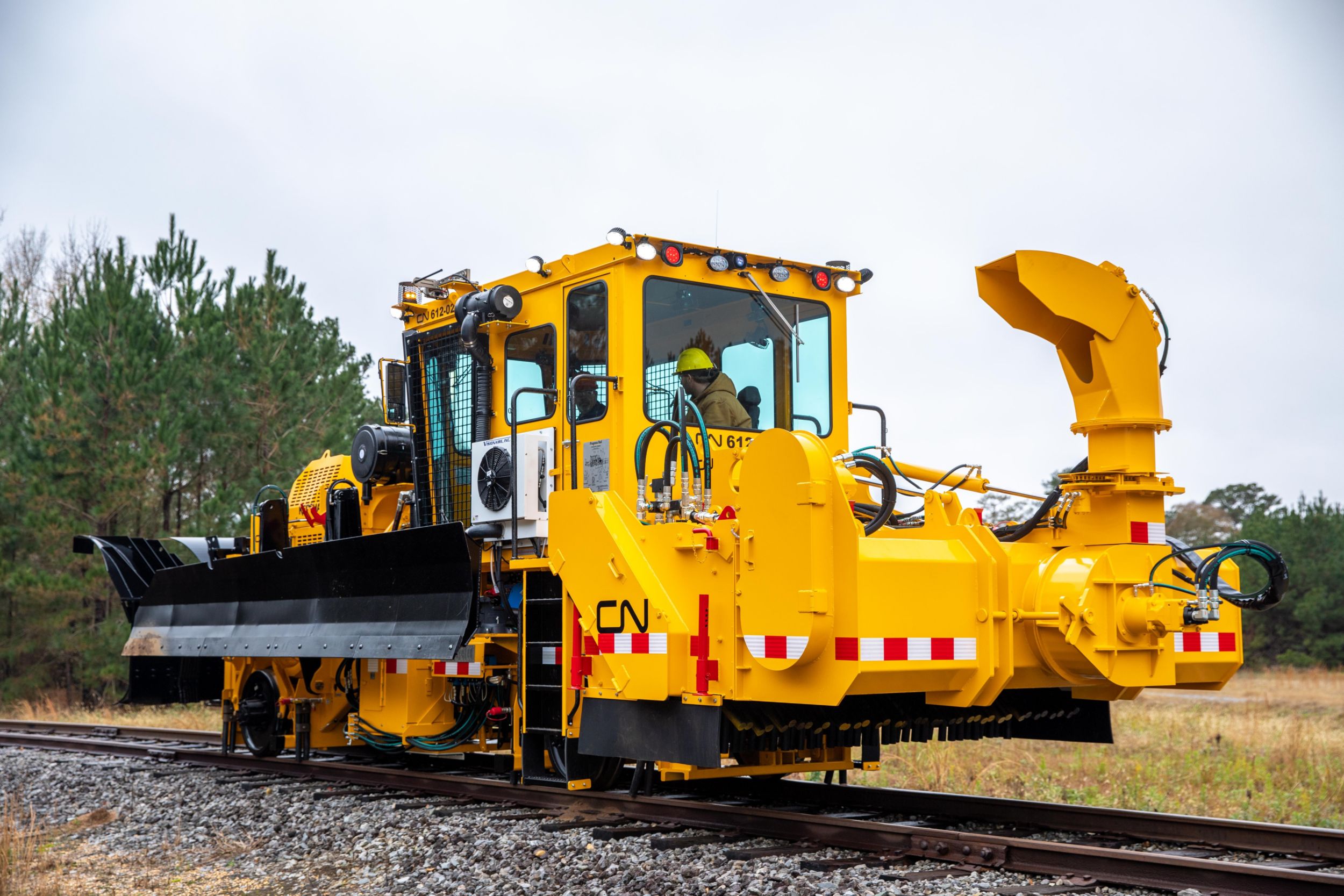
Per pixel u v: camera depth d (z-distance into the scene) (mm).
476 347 7957
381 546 7965
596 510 6629
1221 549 5727
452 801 7766
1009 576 5699
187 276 22344
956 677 5672
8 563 20094
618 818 6809
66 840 7566
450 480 8359
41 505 20000
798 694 5488
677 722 6129
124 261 21484
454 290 8375
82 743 12344
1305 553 32438
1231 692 22844
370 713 9008
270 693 10188
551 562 6941
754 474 5715
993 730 6898
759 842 6156
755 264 7566
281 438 21141
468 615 7172
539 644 7246
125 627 20219
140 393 20188
